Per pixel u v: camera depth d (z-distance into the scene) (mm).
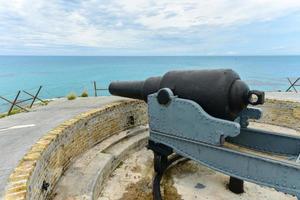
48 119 4922
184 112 3590
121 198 3750
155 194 3654
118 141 5371
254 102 3355
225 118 3488
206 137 3420
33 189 2502
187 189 4082
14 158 2926
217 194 3941
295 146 3738
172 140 3830
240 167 3160
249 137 4125
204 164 3500
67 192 3254
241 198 3848
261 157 2992
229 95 3350
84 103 6715
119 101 6578
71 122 4172
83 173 3779
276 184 2898
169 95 3682
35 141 3521
